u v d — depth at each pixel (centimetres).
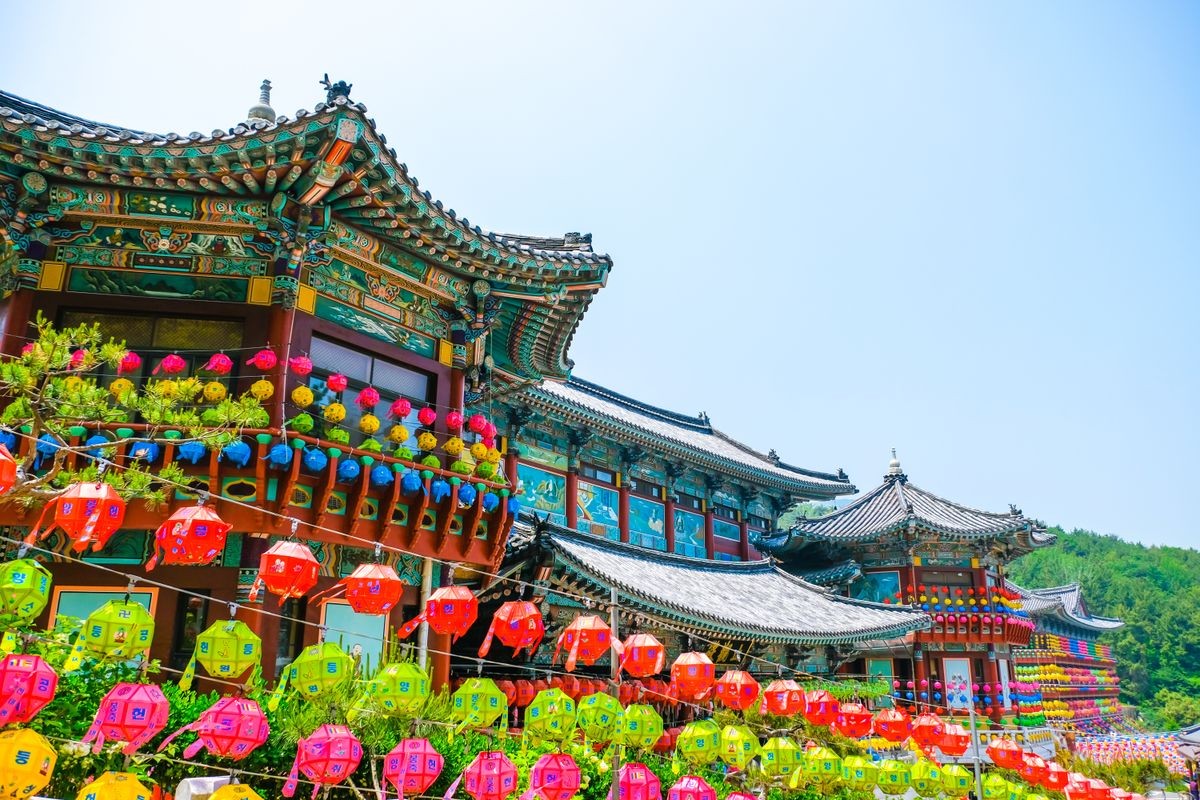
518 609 1390
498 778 1175
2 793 816
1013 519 4578
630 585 2359
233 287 1705
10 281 1622
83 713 1165
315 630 1656
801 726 2295
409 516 1781
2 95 1830
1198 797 3747
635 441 3772
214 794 1008
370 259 1853
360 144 1528
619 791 1358
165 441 1469
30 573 942
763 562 3991
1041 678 6688
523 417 3272
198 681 1500
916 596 4481
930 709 4231
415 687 1188
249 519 1541
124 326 1675
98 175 1578
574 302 2169
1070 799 2128
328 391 1758
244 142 1516
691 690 1555
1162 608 12144
